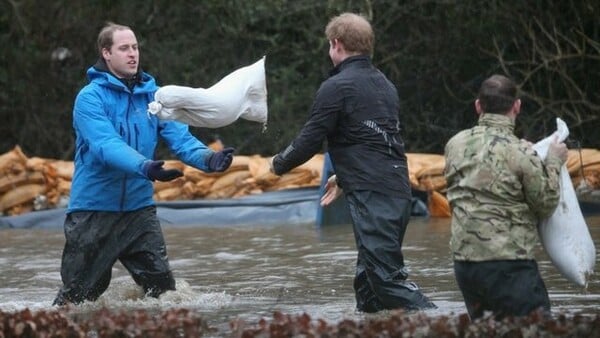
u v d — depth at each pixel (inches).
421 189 2322.8
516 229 942.4
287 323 850.1
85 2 3097.9
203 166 1267.2
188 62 3093.0
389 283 1131.3
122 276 1573.6
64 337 869.2
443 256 1637.6
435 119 3147.1
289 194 2396.7
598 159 2440.9
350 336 834.8
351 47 1163.9
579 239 979.3
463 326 844.0
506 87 959.0
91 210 1268.5
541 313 867.4
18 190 2421.3
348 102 1142.3
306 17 3026.6
